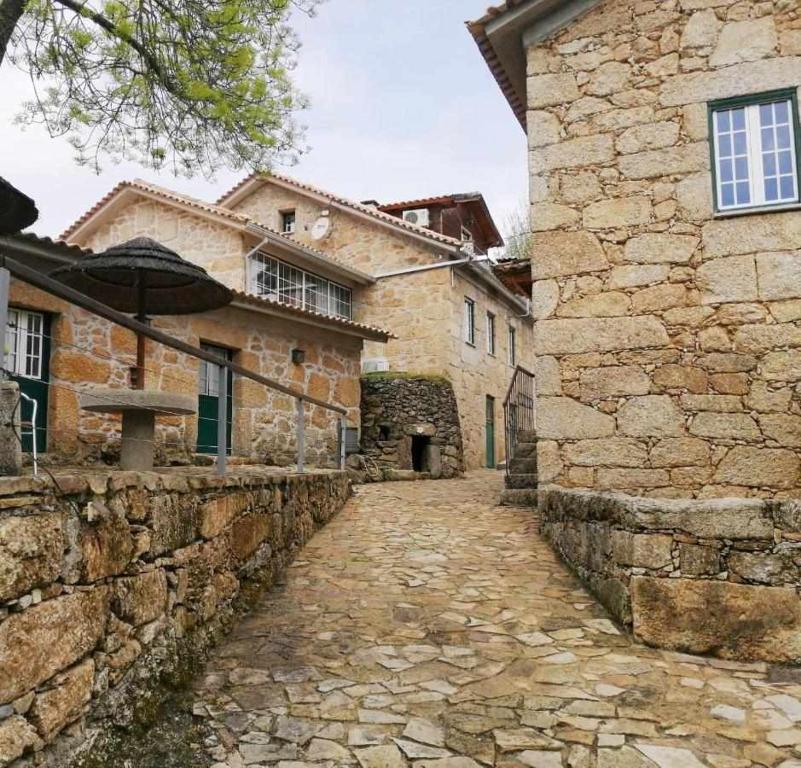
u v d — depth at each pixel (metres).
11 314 7.43
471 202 18.91
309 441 11.36
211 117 7.59
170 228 14.29
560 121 6.63
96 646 2.88
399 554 6.50
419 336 15.18
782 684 4.03
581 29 6.67
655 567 4.71
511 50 7.17
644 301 6.21
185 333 9.32
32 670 2.39
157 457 8.63
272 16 7.46
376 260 15.88
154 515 3.50
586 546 5.68
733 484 5.80
